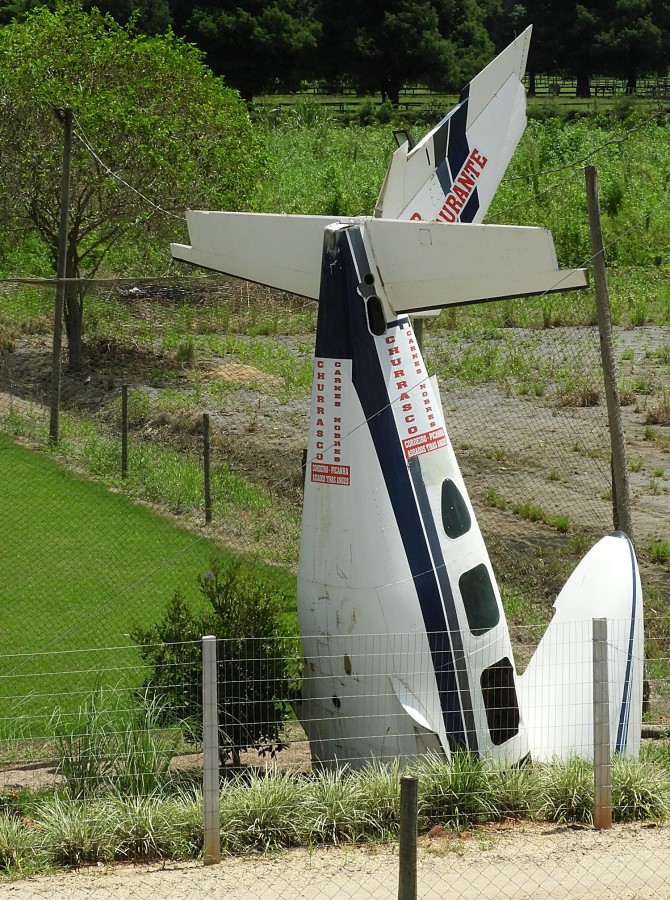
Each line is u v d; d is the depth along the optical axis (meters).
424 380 11.01
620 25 105.38
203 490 20.62
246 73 99.06
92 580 16.89
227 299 29.72
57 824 9.59
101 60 28.62
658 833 9.90
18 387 22.16
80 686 13.51
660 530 20.41
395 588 10.59
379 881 8.92
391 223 10.48
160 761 10.73
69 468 20.64
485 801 10.19
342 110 94.06
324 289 10.62
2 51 28.30
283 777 10.53
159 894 8.73
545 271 9.96
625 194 49.69
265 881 8.95
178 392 25.25
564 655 11.86
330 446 10.66
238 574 12.48
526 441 25.11
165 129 28.02
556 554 18.80
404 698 10.67
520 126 13.50
